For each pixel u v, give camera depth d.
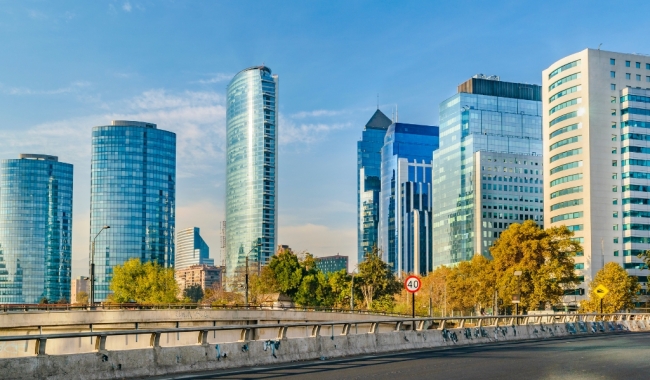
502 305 121.31
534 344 34.97
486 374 19.97
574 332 46.28
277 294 116.06
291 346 24.33
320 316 79.94
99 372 18.00
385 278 160.00
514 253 101.50
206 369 20.75
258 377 18.92
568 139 161.50
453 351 29.92
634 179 155.50
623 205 156.00
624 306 107.44
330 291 123.69
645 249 153.38
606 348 31.17
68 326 58.66
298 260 128.38
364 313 90.38
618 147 157.88
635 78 161.50
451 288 143.50
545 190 171.50
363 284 157.62
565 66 164.00
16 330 56.78
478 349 31.25
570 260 100.31
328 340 26.30
